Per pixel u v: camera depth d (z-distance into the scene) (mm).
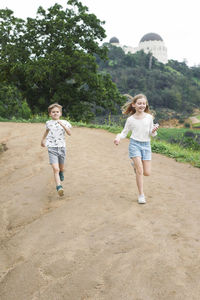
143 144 4355
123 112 4609
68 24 27844
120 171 6121
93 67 28672
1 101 18172
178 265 2629
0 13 27859
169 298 2223
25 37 27641
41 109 29906
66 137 10031
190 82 165000
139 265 2672
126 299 2256
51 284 2551
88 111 29375
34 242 3336
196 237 3166
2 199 4922
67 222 3725
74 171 6066
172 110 135000
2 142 9320
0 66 27219
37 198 4809
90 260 2834
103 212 3953
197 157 8273
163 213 3885
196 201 4430
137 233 3303
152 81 152125
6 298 2465
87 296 2346
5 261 3062
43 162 6992
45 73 25406
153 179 5707
